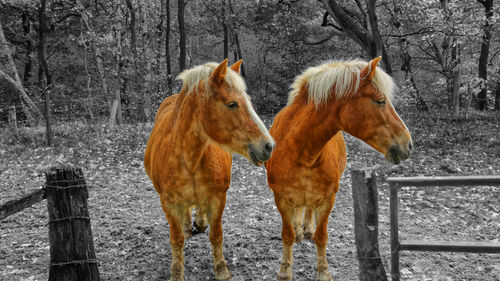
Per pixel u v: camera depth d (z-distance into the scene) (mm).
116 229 4672
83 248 2297
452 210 5145
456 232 4375
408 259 3695
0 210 2070
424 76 18188
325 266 3193
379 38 11906
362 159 8039
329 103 2760
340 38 19875
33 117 12508
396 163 2613
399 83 13703
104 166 7844
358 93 2629
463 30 11984
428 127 10320
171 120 3090
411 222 4762
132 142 9539
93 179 7035
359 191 1995
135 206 5652
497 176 2006
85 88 18547
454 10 12547
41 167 7637
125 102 15016
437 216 4941
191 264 3660
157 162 3143
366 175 1978
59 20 16641
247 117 2582
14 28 17688
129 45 16906
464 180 2041
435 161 7438
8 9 16328
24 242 4359
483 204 5281
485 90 15383
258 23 20625
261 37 21641
